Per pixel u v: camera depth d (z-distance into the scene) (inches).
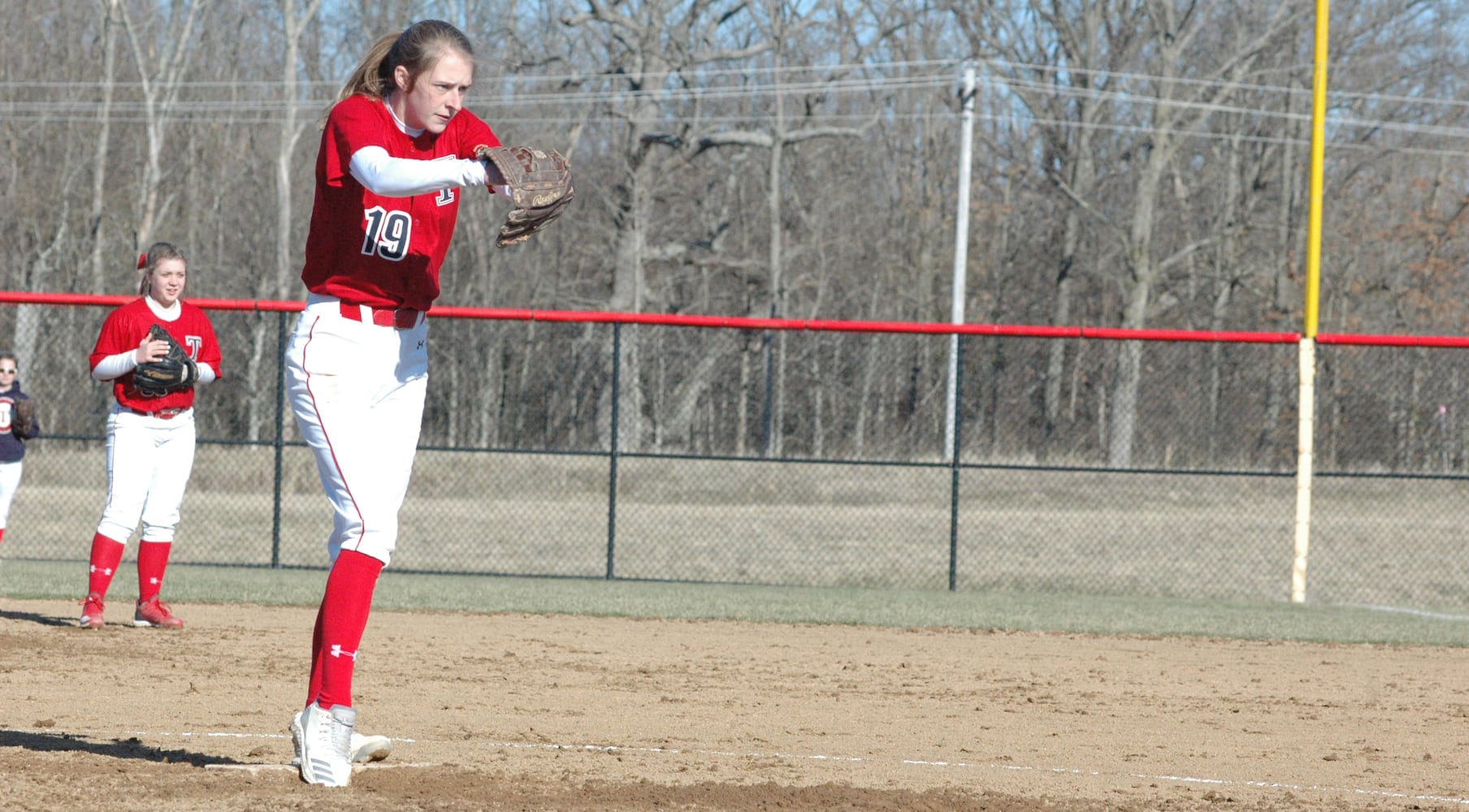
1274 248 5280.5
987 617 1558.8
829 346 3398.1
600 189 4894.2
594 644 1253.1
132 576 1707.7
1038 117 5064.0
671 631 1380.4
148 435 1210.6
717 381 3321.9
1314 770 757.9
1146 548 2785.4
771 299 4899.1
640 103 4648.1
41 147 5128.0
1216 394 3545.8
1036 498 3425.2
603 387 3297.2
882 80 4918.8
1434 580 2428.6
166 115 4798.2
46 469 3198.8
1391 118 5068.9
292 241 5014.8
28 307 3078.2
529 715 862.5
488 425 3267.7
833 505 3284.9
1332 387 3713.1
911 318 5511.8
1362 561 2682.1
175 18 4889.3
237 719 804.0
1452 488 3597.4
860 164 5536.4
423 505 3034.0
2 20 5147.6
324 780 608.7
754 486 3297.2
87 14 5216.5
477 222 4894.2
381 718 829.8
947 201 5506.9
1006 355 4013.3
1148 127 5068.9
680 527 2851.9
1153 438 3882.9
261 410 3412.9
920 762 742.5
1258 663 1242.0
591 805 602.2
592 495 3223.4
